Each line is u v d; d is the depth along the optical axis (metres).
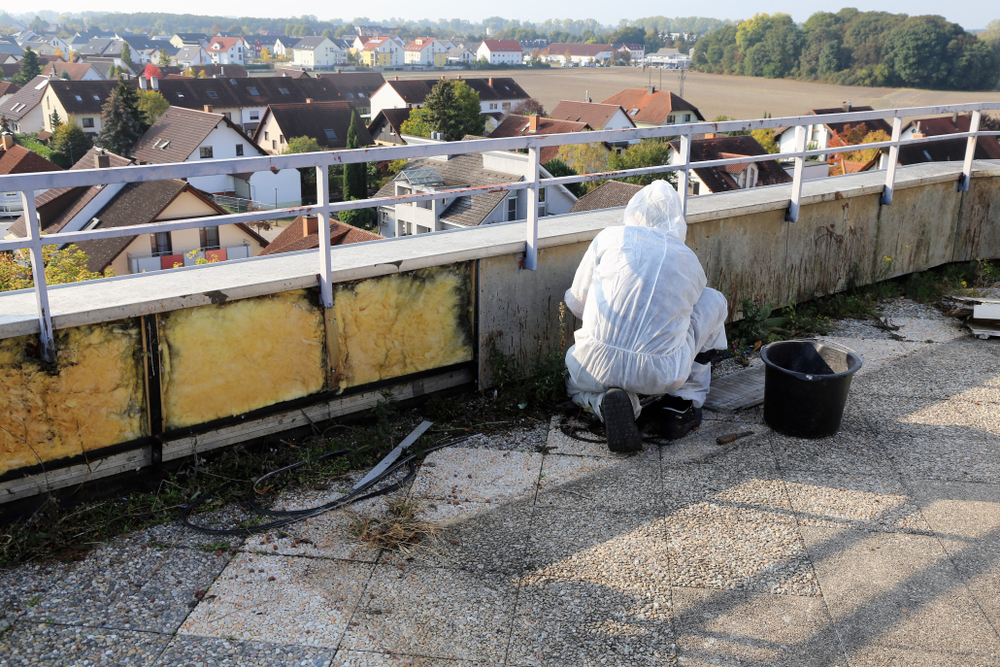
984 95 146.12
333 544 3.45
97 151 43.78
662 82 183.00
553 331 5.12
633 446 4.16
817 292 6.70
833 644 2.86
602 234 4.46
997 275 7.67
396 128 80.25
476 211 40.34
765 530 3.57
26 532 3.34
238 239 40.38
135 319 3.51
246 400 3.94
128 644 2.83
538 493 3.88
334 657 2.79
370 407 4.45
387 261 4.23
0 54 188.12
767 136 70.06
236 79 99.50
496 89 112.12
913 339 6.09
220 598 3.09
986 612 3.03
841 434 4.51
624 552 3.40
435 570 3.28
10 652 2.78
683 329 4.21
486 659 2.79
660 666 2.76
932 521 3.64
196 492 3.72
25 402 3.31
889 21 163.12
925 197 7.29
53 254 20.50
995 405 4.89
